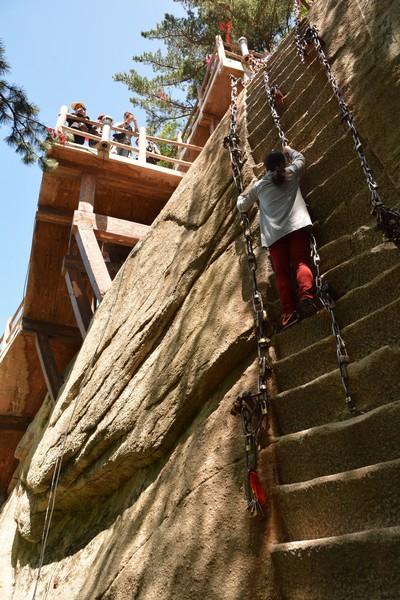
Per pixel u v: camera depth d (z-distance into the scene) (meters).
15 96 7.30
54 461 6.27
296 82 5.50
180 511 3.50
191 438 3.94
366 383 2.88
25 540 7.55
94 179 8.95
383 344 2.96
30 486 6.89
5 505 10.42
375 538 2.27
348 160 4.13
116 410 5.31
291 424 3.20
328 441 2.84
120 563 3.90
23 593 6.36
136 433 4.70
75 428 6.14
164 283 5.68
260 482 3.01
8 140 7.62
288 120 5.33
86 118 10.10
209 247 5.14
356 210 3.80
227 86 10.75
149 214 10.29
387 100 3.99
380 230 3.16
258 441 3.20
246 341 3.81
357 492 2.53
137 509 4.25
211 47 16.95
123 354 5.77
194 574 3.08
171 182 9.38
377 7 4.68
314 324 3.46
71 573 5.11
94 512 5.68
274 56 6.77
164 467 4.18
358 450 2.71
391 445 2.58
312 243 3.83
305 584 2.50
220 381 4.00
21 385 11.84
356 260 3.47
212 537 3.12
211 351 4.09
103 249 10.05
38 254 9.98
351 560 2.34
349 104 4.38
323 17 5.67
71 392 6.93
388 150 3.79
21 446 10.48
